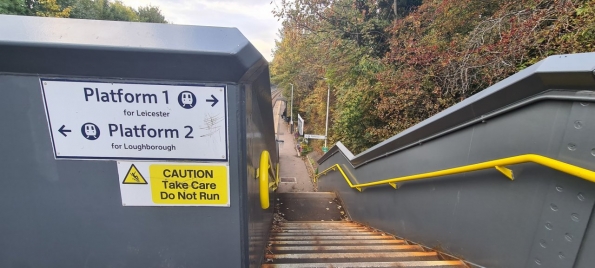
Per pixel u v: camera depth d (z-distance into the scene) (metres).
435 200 2.36
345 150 6.22
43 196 1.02
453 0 6.23
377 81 8.60
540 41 3.89
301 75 22.33
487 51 4.64
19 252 1.06
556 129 1.25
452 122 2.06
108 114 0.95
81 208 1.04
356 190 5.14
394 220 3.29
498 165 1.54
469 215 1.91
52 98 0.92
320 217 5.77
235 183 1.08
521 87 1.40
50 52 0.85
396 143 3.10
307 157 20.86
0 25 0.86
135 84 0.93
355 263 1.96
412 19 7.80
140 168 1.02
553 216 1.28
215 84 0.96
